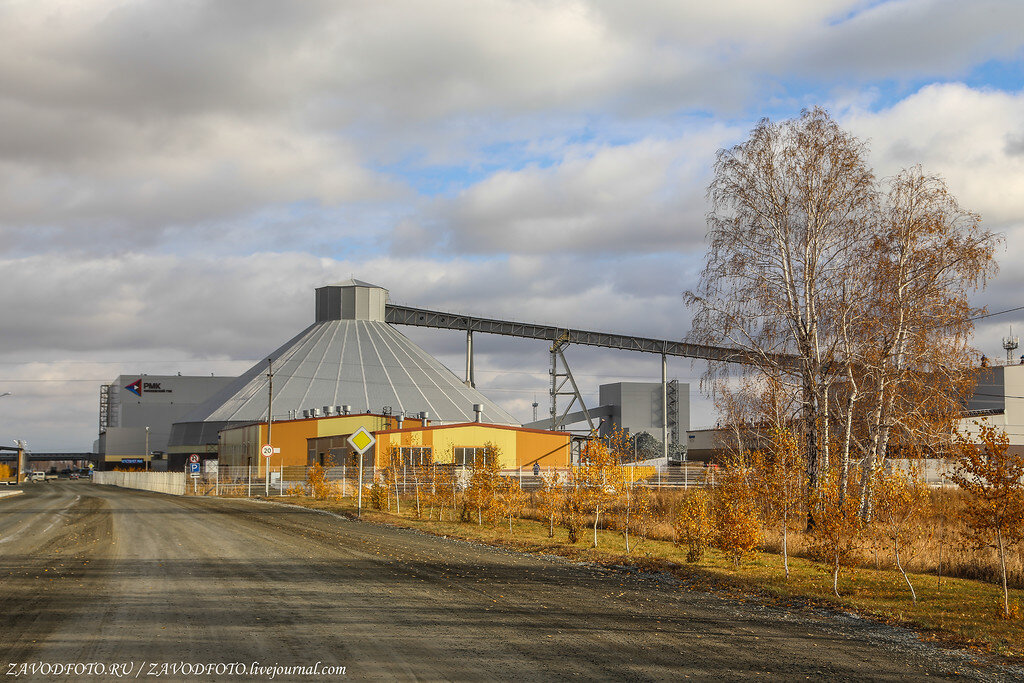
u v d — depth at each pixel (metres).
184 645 10.08
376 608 12.81
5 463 151.00
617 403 135.62
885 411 30.73
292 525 29.98
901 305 30.20
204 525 29.19
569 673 9.02
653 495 42.69
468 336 119.88
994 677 9.66
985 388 63.09
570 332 116.19
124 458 152.25
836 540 16.97
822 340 31.70
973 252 29.67
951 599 15.53
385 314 118.81
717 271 33.19
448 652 9.90
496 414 107.69
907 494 24.23
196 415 107.00
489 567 18.64
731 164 33.22
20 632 10.76
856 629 12.30
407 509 40.47
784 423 30.80
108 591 14.22
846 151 31.89
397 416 76.25
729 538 20.67
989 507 14.80
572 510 26.41
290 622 11.59
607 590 15.48
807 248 32.00
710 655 10.12
